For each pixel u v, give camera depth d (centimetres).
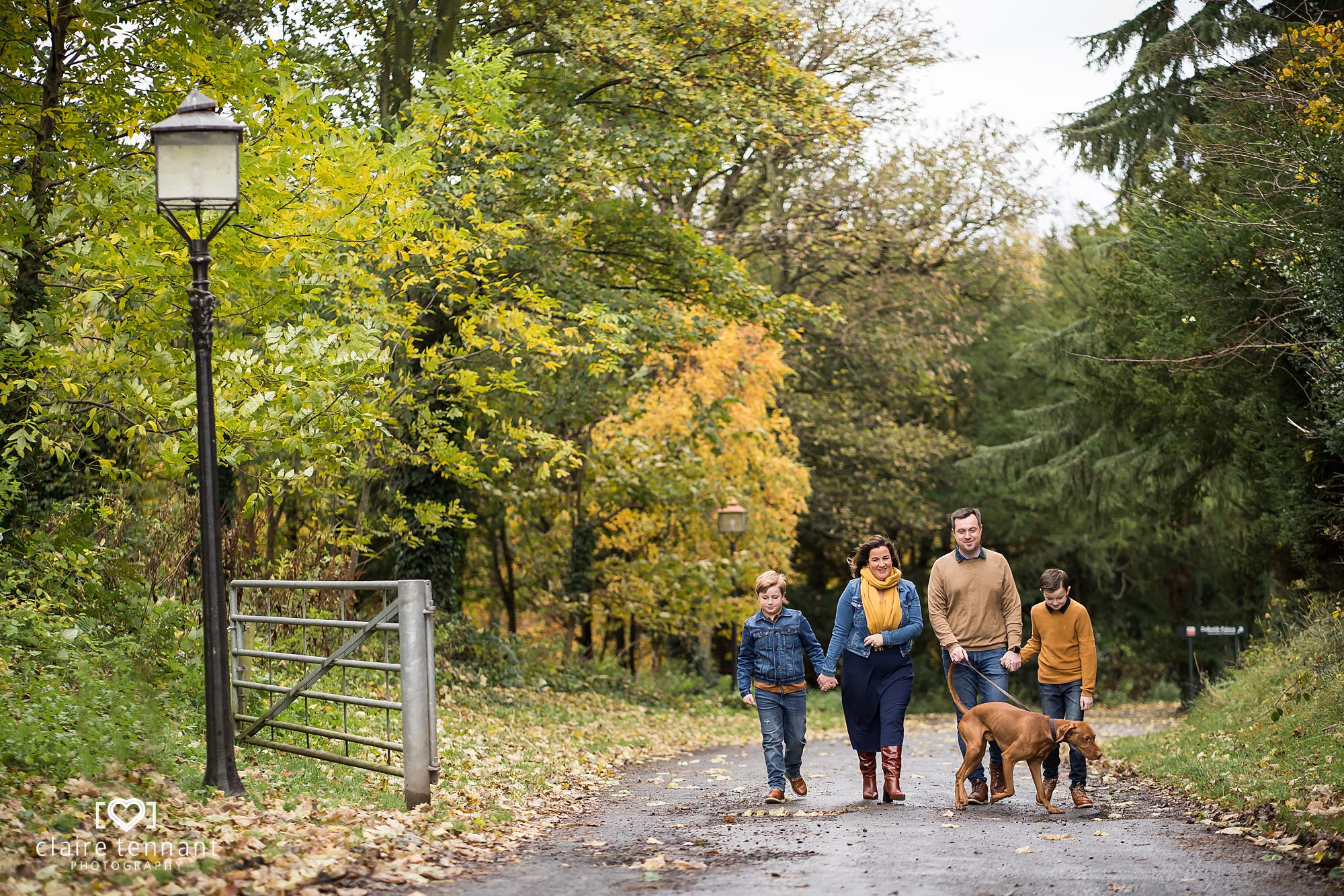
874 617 834
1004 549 3747
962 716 806
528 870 596
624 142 1589
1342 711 976
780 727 853
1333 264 1155
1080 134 1952
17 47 1025
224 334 1007
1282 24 1548
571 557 2248
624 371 1898
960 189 2838
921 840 660
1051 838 662
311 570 1350
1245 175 1352
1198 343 1511
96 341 955
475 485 1451
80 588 1040
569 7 1596
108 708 793
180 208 715
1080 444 2630
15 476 1102
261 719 873
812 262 2873
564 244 1558
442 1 1538
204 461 703
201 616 1070
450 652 1697
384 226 1096
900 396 3366
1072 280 2878
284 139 1025
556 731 1408
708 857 628
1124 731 1967
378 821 674
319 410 926
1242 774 866
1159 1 1878
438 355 1308
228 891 499
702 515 2375
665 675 2397
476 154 1441
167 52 1067
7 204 949
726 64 1712
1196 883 540
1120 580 3650
